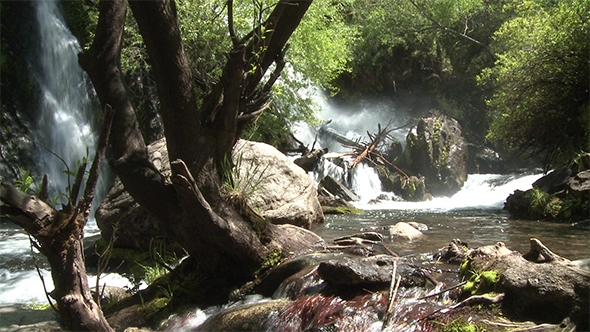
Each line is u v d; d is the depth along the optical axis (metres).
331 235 6.65
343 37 14.55
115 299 4.98
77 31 14.55
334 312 3.35
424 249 5.14
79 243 2.46
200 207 3.93
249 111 4.65
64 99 14.05
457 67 20.39
